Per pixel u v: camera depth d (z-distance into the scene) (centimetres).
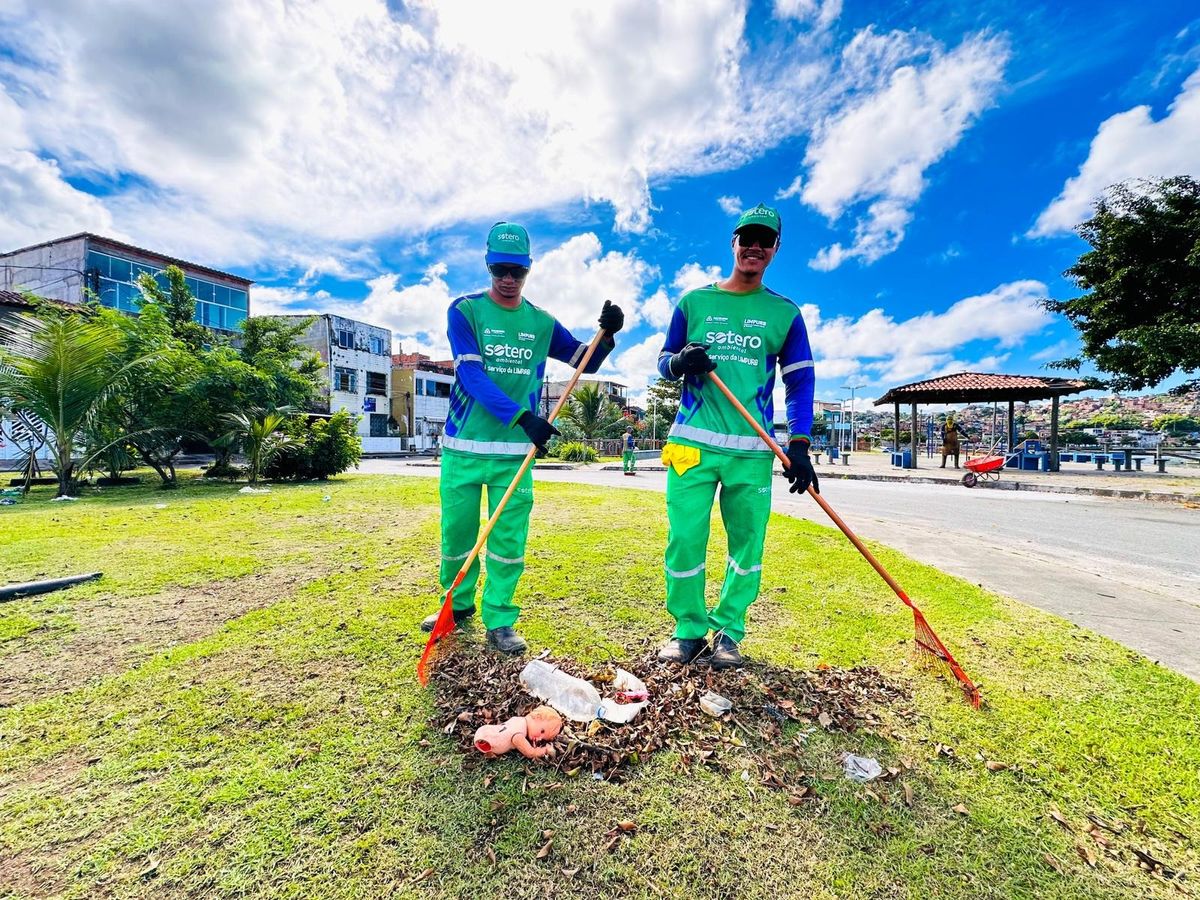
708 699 226
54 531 557
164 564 427
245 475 1288
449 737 198
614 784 177
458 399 299
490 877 140
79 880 136
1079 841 156
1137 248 1279
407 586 376
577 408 3328
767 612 338
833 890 139
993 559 501
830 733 208
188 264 2403
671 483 274
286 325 1758
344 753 188
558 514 704
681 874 143
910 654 278
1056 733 207
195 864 142
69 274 2088
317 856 145
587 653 275
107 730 199
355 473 1484
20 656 260
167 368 1049
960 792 176
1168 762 190
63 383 874
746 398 270
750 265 266
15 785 169
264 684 235
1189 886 142
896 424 2108
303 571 414
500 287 291
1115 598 383
